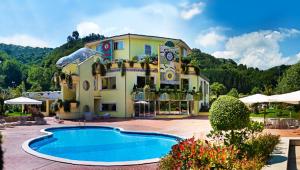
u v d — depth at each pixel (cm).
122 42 4631
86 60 4166
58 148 1923
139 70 4141
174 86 4297
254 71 10731
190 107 4453
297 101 2452
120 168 1155
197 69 4562
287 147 1349
